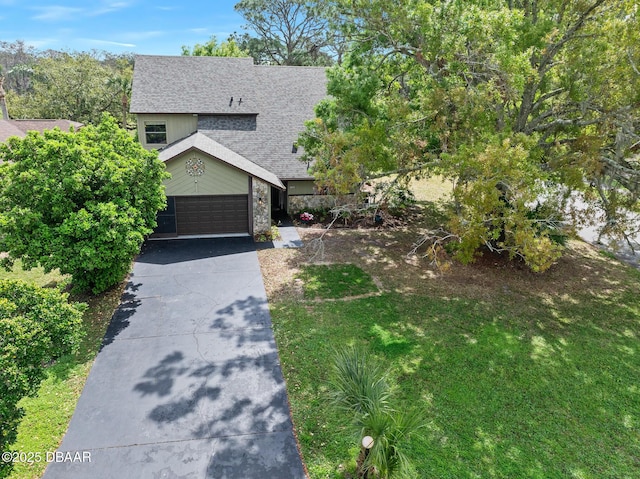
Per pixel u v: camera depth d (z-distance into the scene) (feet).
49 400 28.73
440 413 28.84
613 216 47.01
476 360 34.86
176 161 57.77
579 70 39.29
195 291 45.34
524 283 50.03
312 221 70.69
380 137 44.47
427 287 47.98
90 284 43.11
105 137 45.24
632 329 40.78
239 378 31.73
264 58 167.32
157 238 60.85
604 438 27.32
